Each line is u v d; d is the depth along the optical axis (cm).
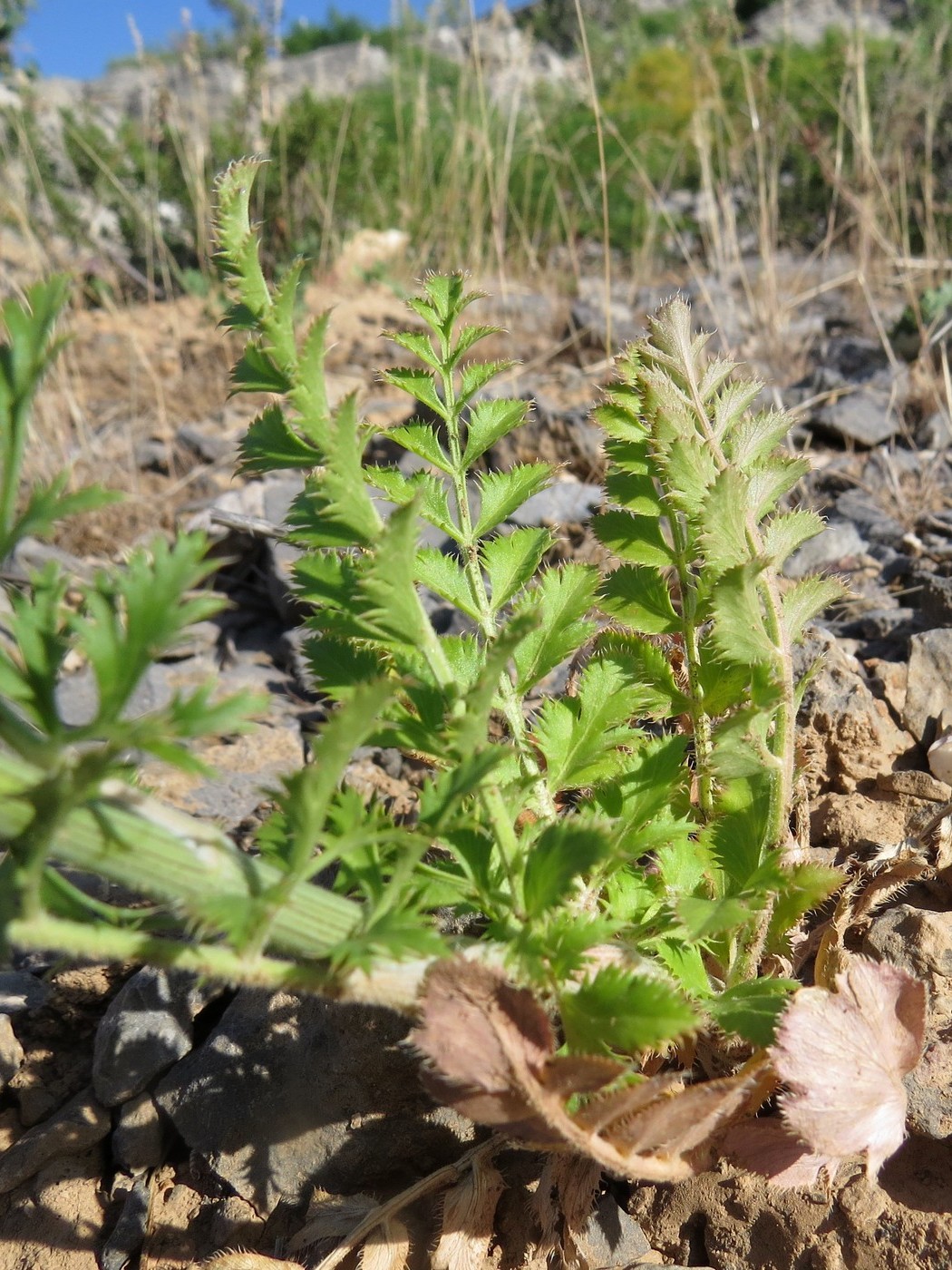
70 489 53
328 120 101
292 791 14
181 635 13
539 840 17
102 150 96
